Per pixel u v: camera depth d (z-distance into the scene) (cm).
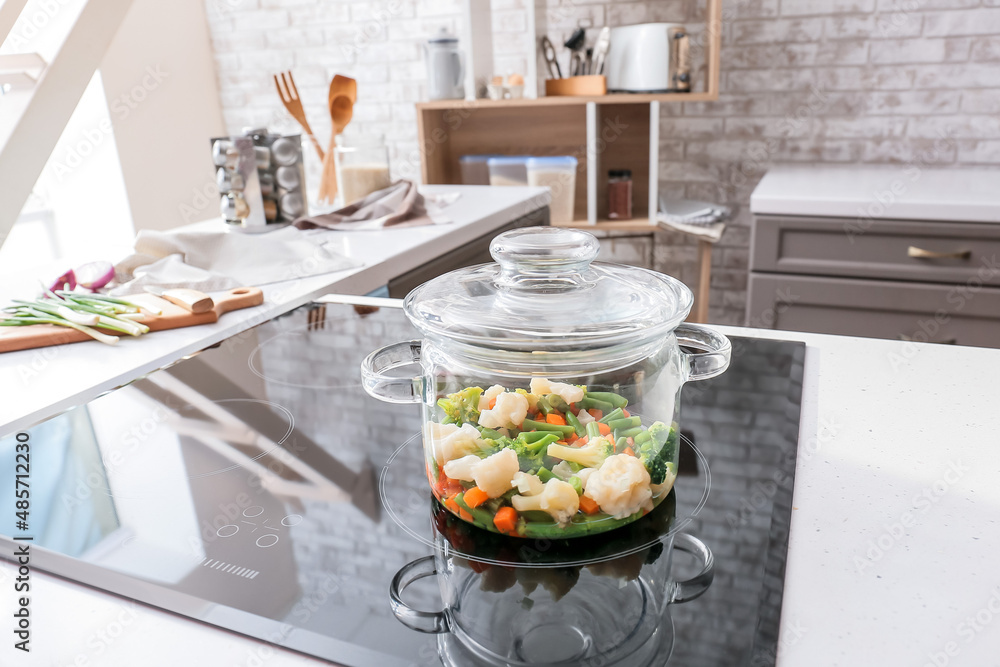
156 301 113
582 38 265
